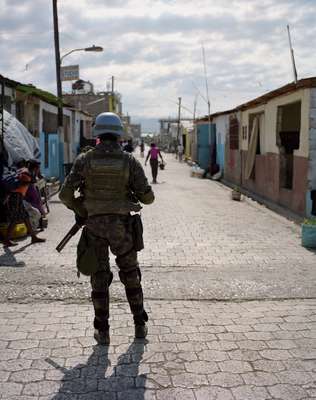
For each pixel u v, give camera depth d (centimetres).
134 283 402
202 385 334
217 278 593
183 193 1580
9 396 319
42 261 661
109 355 378
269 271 627
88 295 523
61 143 1662
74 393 323
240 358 375
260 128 1516
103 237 382
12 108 1162
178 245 781
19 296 518
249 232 899
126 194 391
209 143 2542
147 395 321
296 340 410
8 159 841
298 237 853
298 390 329
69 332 423
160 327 436
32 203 884
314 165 1016
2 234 795
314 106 1006
